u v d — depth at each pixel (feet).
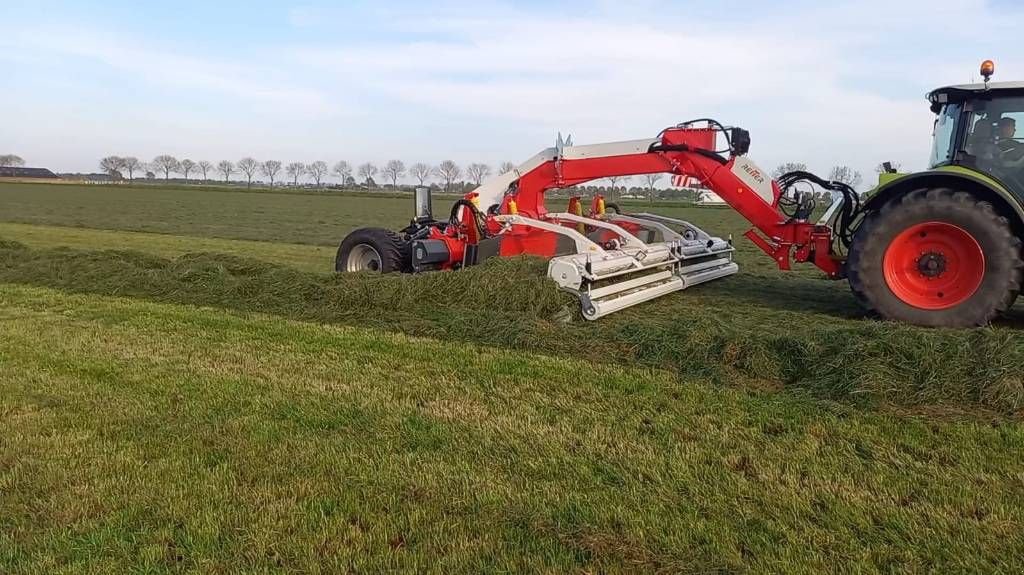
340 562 8.57
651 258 24.58
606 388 14.92
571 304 20.79
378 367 16.66
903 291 20.03
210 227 73.67
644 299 23.53
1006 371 13.92
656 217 31.07
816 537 9.05
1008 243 18.49
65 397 14.42
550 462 11.27
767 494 10.17
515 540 9.03
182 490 10.35
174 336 19.75
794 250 23.02
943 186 20.16
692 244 28.55
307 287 24.68
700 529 9.20
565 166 26.78
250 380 15.58
